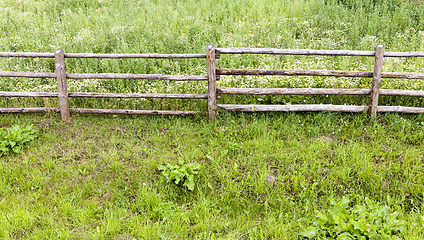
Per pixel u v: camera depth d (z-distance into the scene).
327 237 3.52
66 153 5.12
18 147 5.16
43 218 3.82
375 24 9.04
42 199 4.16
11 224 3.76
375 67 5.54
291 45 8.27
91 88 6.81
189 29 9.38
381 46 5.41
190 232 3.73
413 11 9.80
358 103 6.14
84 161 4.94
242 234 3.70
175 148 5.19
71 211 3.94
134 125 5.88
